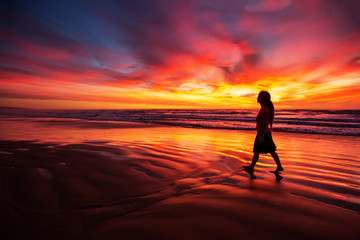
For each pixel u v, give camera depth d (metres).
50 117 20.92
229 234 1.56
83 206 2.00
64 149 4.66
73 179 2.75
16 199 2.10
